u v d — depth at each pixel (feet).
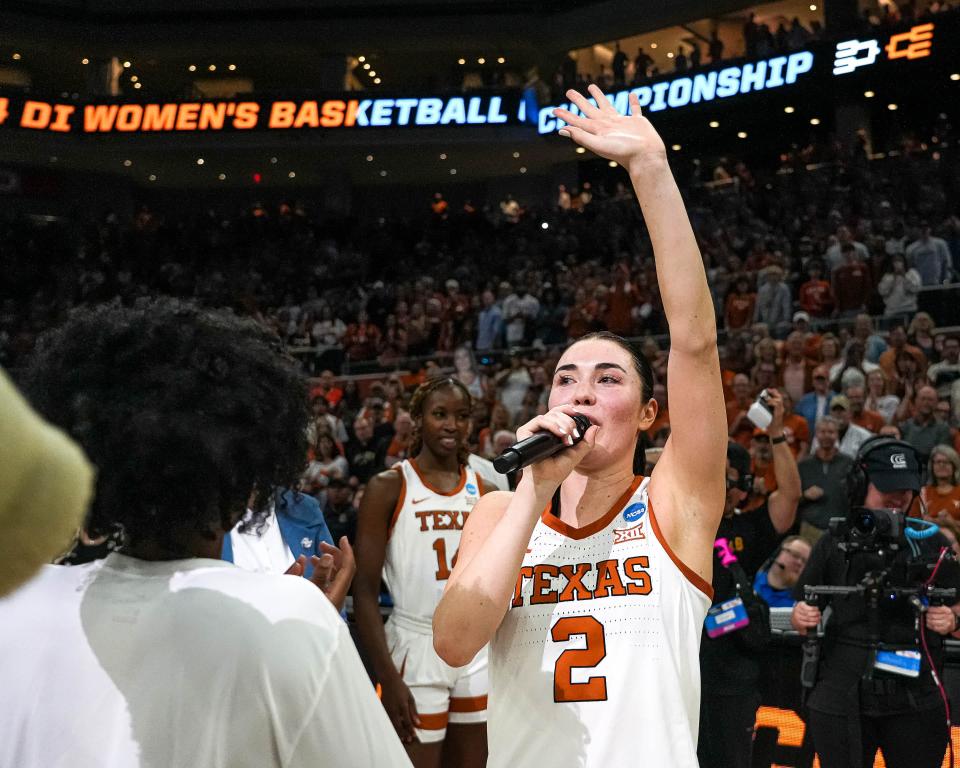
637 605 5.90
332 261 66.33
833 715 10.81
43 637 3.69
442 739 13.01
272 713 3.59
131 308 4.09
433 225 68.28
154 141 74.43
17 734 3.61
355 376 42.60
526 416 34.09
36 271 67.05
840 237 42.29
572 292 46.98
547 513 6.40
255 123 72.13
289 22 75.82
